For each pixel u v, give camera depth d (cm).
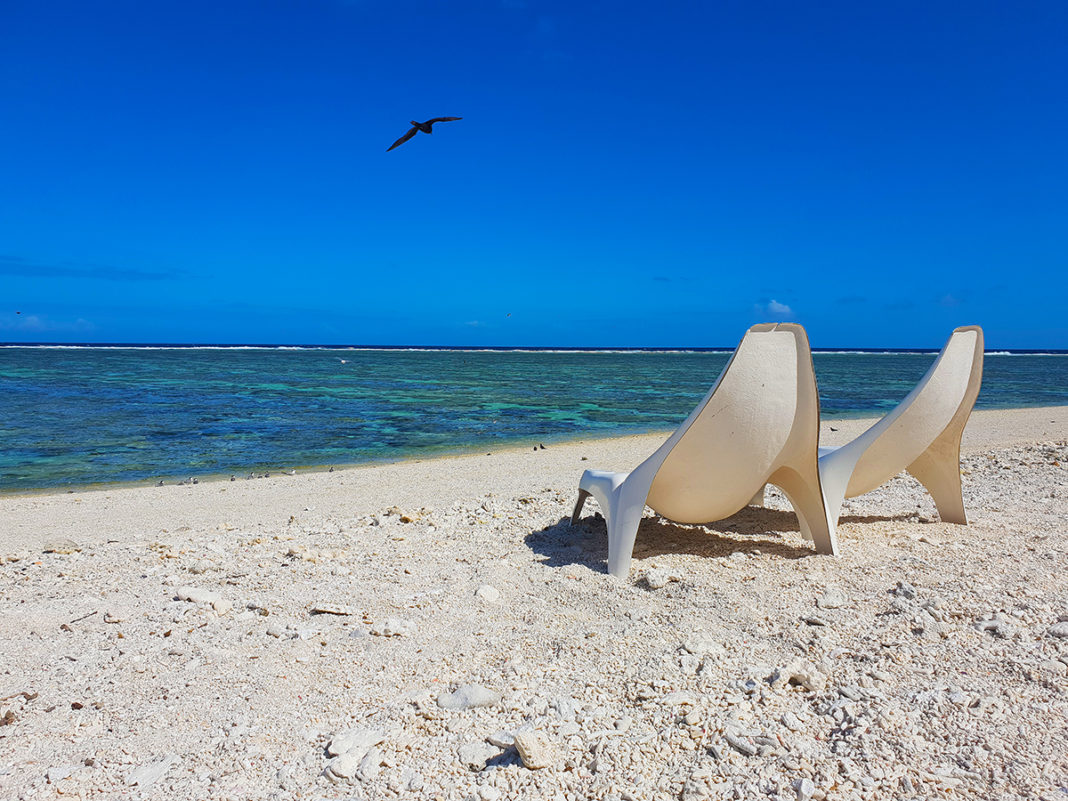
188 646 413
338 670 374
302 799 263
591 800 254
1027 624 378
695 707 309
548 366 8156
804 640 377
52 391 3534
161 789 274
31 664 395
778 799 245
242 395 3397
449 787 266
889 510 747
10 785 279
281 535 709
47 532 844
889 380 5238
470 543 647
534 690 338
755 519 715
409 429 2114
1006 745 267
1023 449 1157
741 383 489
